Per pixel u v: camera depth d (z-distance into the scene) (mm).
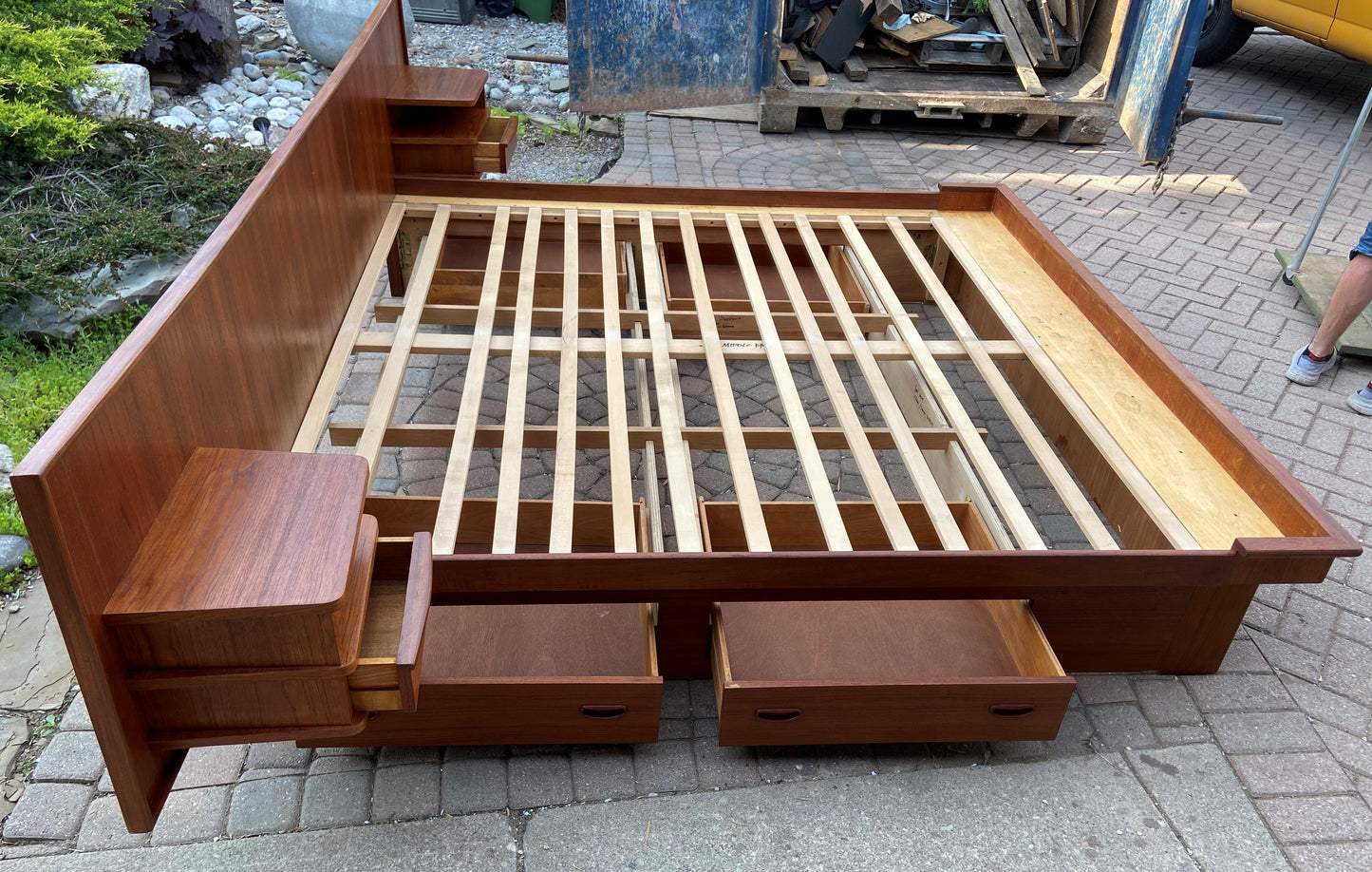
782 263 3703
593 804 2238
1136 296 4750
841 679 2365
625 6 5883
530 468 3430
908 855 2156
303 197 2770
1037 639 2324
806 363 4141
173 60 6250
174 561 1581
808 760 2381
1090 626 2469
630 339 3238
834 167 6098
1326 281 4781
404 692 1669
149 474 1668
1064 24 6938
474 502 2758
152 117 5711
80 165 4379
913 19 6934
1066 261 3588
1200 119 7438
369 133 3643
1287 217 5762
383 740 2227
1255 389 4066
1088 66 6926
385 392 2877
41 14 5008
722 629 2256
